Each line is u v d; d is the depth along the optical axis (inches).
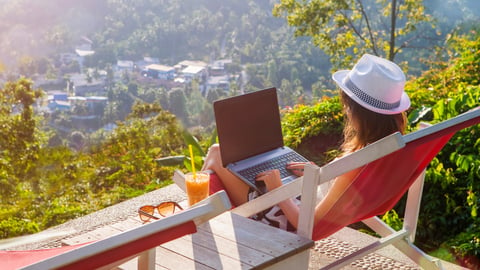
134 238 50.3
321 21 616.4
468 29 443.5
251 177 109.4
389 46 647.1
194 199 93.0
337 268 94.3
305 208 84.9
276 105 121.1
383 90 91.8
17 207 295.0
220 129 112.2
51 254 74.9
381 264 119.4
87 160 327.9
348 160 79.9
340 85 94.4
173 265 73.9
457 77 256.7
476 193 145.4
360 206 89.9
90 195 285.3
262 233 83.2
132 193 249.3
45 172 329.7
